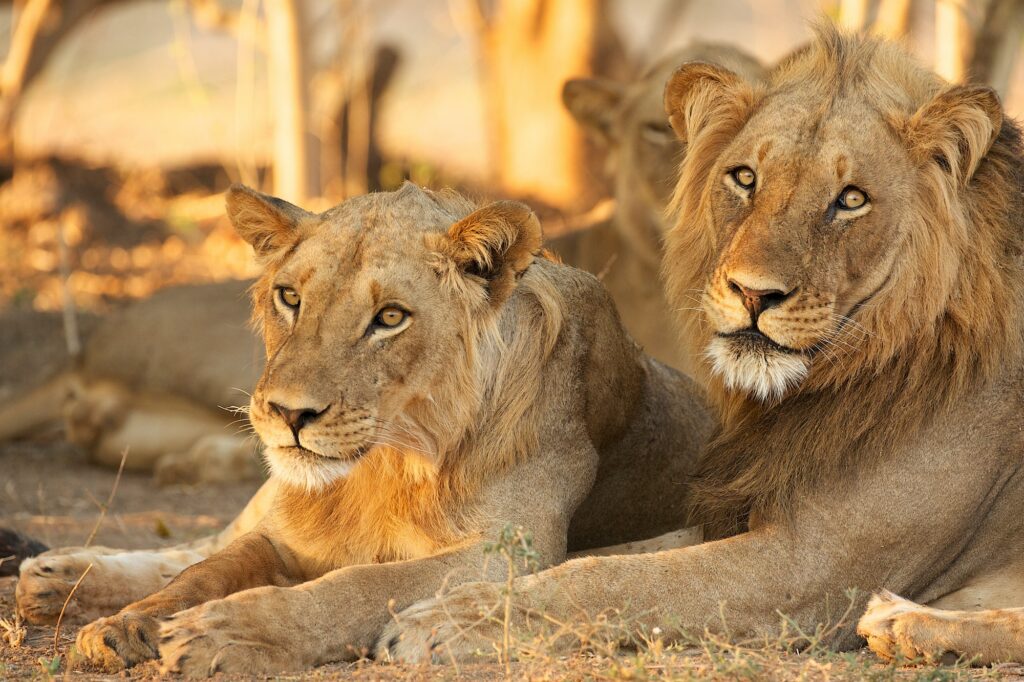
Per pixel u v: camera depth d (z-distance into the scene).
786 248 7.61
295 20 21.88
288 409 7.15
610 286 14.96
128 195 26.31
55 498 13.54
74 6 25.11
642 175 14.43
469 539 7.86
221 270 23.20
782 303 7.60
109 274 22.98
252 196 7.86
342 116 26.77
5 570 9.71
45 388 15.94
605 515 9.43
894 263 7.87
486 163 31.14
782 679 6.83
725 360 7.77
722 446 8.67
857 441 8.05
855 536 7.98
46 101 37.69
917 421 8.02
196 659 6.85
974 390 8.08
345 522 8.06
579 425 8.49
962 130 7.87
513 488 8.01
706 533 8.61
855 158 7.77
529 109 28.42
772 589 7.84
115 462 15.23
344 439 7.26
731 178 8.12
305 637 7.12
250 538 8.15
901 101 8.08
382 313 7.45
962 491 8.05
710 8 44.53
